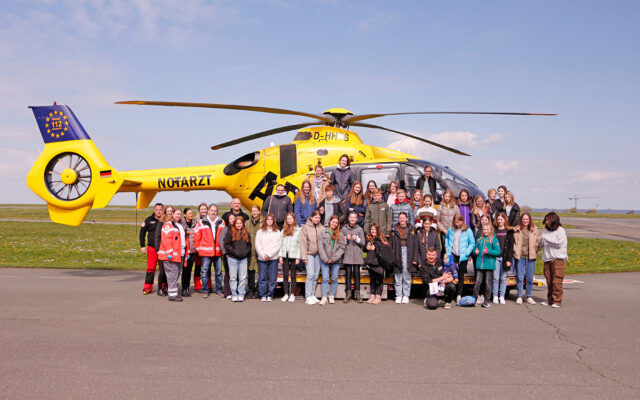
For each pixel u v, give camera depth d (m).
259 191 11.12
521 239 8.16
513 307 7.77
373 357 4.75
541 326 6.25
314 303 7.99
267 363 4.52
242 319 6.58
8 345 5.05
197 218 9.40
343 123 11.45
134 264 15.10
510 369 4.38
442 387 3.89
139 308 7.32
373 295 8.14
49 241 24.95
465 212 8.68
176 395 3.66
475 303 7.84
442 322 6.48
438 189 9.95
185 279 9.04
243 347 5.09
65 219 11.35
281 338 5.50
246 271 8.24
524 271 8.17
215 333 5.72
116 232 34.12
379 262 7.95
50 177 11.40
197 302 8.05
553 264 7.84
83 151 11.16
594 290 9.71
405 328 6.09
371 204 8.47
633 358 4.77
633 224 51.41
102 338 5.39
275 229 8.24
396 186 9.07
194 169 12.14
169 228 8.07
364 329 6.01
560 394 3.75
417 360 4.66
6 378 4.02
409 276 8.15
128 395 3.65
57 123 11.31
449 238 7.99
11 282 10.09
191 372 4.23
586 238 28.86
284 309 7.43
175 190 12.18
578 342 5.40
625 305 7.94
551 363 4.58
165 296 8.62
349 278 8.22
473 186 10.18
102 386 3.85
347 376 4.16
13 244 22.48
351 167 10.27
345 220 8.70
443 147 11.56
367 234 8.39
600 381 4.06
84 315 6.69
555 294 7.83
